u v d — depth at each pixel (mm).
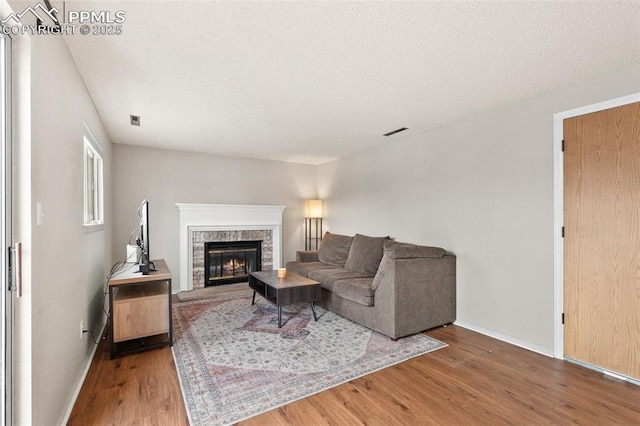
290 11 1608
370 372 2320
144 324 2650
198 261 5035
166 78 2391
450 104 2943
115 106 2977
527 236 2803
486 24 1719
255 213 5473
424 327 3145
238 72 2303
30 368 1332
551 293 2631
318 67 2225
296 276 3844
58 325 1703
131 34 1812
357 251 4258
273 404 1914
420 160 3914
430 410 1869
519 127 2879
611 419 1792
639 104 2180
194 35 1826
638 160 2182
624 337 2240
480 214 3197
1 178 1269
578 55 2059
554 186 2619
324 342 2869
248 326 3285
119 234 4461
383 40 1880
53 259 1632
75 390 2000
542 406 1915
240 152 5109
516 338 2863
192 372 2299
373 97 2775
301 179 6086
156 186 4754
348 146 4656
